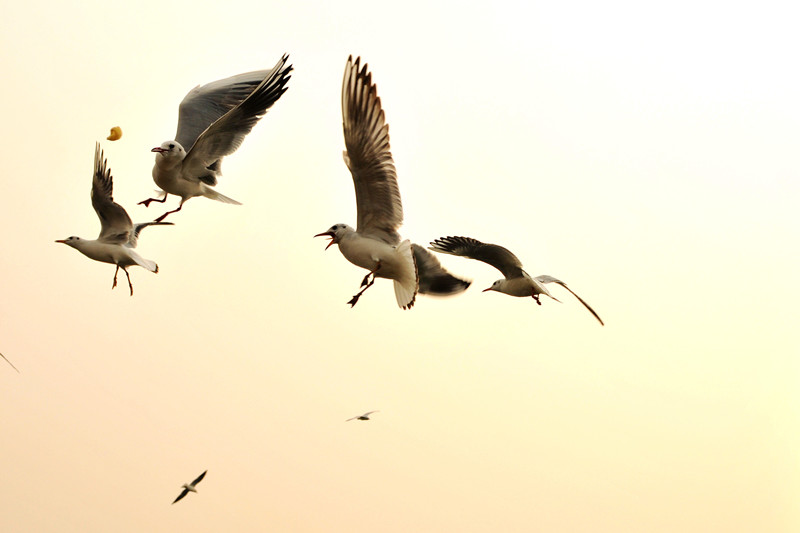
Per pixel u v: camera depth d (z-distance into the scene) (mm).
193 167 13586
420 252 13070
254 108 13492
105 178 14062
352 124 10562
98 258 14438
